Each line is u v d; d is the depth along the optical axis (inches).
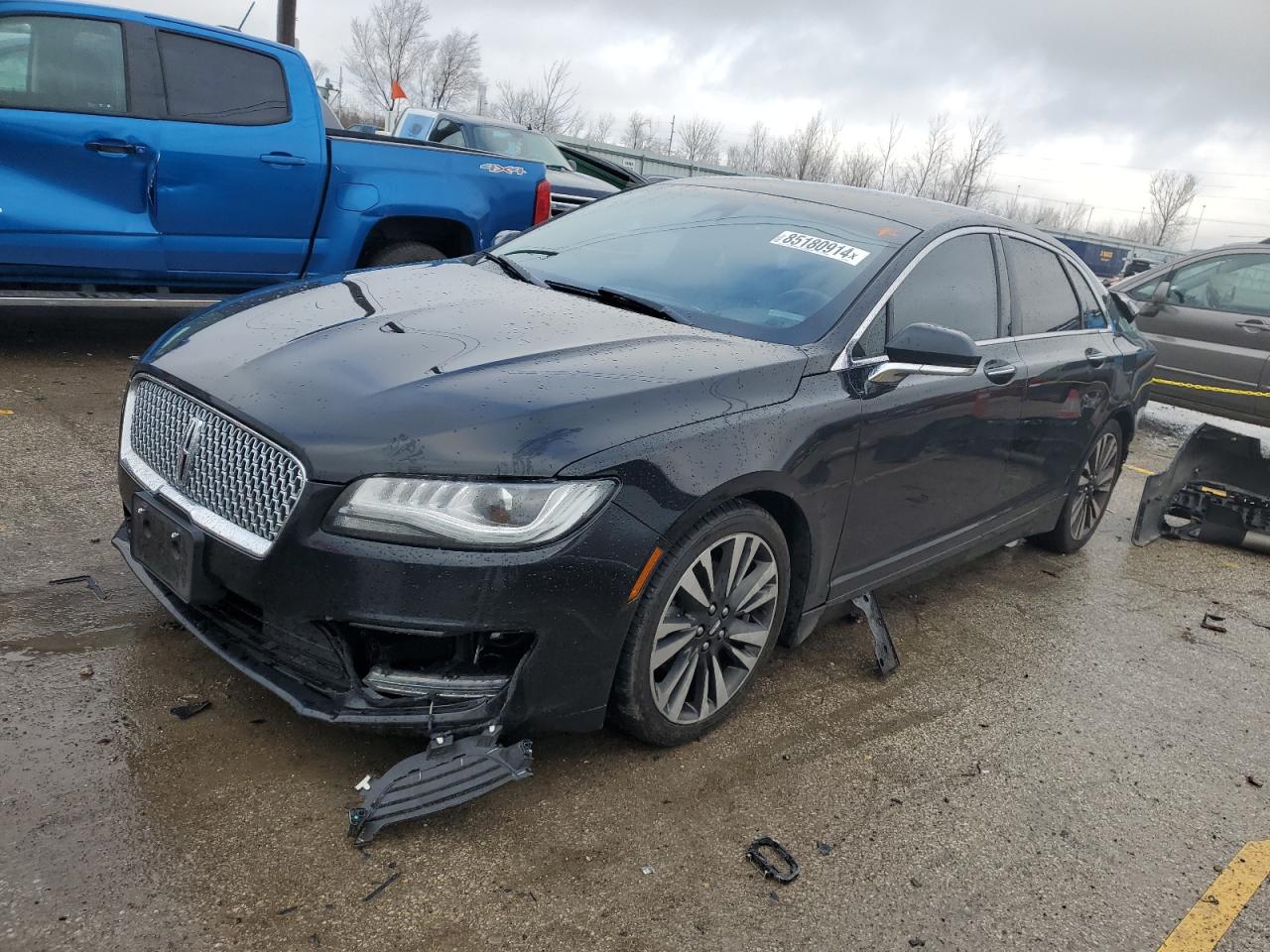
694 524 101.5
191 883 81.6
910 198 158.6
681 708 108.3
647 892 89.0
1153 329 339.0
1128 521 240.2
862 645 147.3
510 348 105.0
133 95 209.5
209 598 95.0
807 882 94.0
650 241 146.6
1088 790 118.2
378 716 89.2
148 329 271.7
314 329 108.7
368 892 83.7
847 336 122.0
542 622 90.4
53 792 88.7
